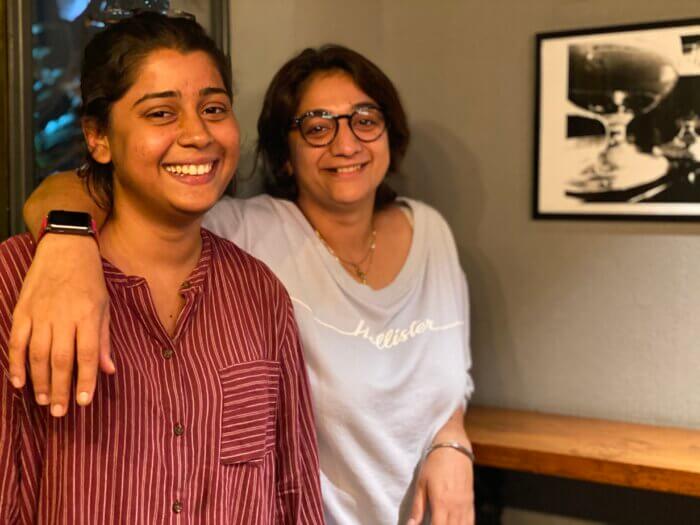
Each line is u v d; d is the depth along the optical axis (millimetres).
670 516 2021
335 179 1579
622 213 1974
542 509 2170
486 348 2178
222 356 1097
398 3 2221
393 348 1591
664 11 1909
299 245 1579
